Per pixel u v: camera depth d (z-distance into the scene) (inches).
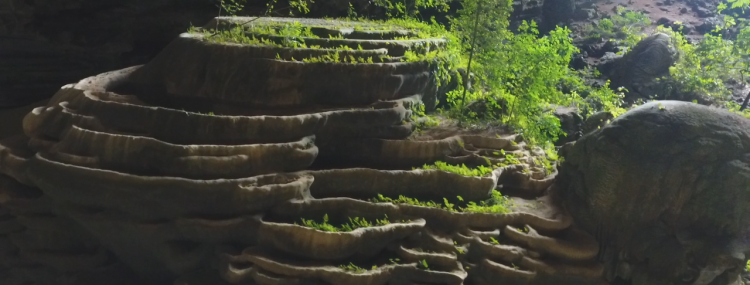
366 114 300.5
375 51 319.6
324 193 285.3
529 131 355.9
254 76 303.6
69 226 291.7
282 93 302.0
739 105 425.1
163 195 254.4
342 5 490.3
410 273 259.0
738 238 284.0
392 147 307.6
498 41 375.2
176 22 464.4
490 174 300.7
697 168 282.5
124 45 461.1
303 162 279.3
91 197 262.7
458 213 280.7
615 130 294.8
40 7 431.2
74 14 446.6
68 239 296.2
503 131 349.4
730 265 279.7
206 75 311.3
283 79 301.6
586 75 508.7
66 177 264.1
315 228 253.9
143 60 472.7
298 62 301.6
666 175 284.2
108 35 457.4
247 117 275.9
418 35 379.6
